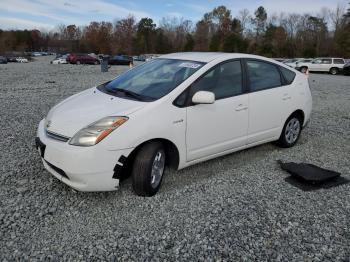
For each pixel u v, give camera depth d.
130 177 4.09
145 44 93.38
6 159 4.64
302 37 76.69
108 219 3.27
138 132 3.45
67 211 3.38
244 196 3.83
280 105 5.13
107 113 3.54
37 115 7.61
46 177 4.10
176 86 3.91
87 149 3.28
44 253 2.76
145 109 3.59
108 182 3.40
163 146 3.78
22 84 14.66
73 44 97.94
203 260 2.76
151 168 3.60
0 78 18.08
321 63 31.69
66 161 3.31
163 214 3.39
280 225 3.28
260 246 2.96
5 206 3.41
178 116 3.79
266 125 4.99
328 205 3.70
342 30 65.25
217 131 4.25
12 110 8.13
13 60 57.25
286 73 5.40
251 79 4.75
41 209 3.39
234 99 4.42
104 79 18.38
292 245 2.99
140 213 3.40
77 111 3.72
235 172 4.52
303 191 4.02
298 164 4.67
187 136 3.92
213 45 80.75
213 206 3.58
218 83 4.30
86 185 3.35
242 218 3.37
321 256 2.86
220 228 3.19
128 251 2.83
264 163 4.90
